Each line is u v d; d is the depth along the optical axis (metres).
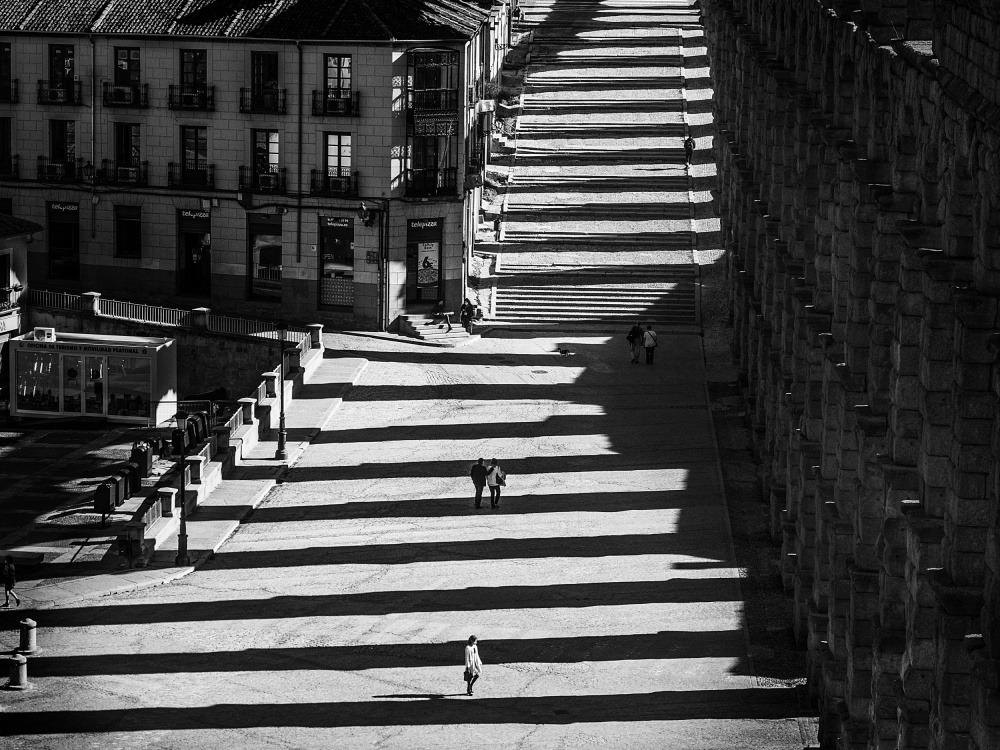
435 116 82.75
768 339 62.53
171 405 76.88
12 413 77.12
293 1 84.19
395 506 60.38
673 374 77.19
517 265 91.00
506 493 61.16
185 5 85.88
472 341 82.81
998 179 23.45
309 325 79.75
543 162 103.69
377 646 47.72
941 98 27.02
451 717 42.66
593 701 43.19
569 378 76.62
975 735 23.06
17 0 88.31
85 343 76.00
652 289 88.12
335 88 82.25
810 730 40.62
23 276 82.25
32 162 88.25
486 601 50.78
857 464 36.75
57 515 62.66
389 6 82.62
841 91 40.09
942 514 27.42
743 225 74.88
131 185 86.69
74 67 86.62
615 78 116.75
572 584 51.78
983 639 23.14
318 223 83.94
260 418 68.69
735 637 47.06
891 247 34.22
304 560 55.47
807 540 45.16
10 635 49.69
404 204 83.19
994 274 24.30
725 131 90.62
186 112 85.00
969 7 24.61
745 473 62.59
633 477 62.53
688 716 41.88
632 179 100.94
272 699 44.31
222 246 85.94
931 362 27.11
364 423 70.56
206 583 53.88
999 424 22.70
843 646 38.25
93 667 46.97
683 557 53.72
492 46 105.00
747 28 73.25
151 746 41.66
